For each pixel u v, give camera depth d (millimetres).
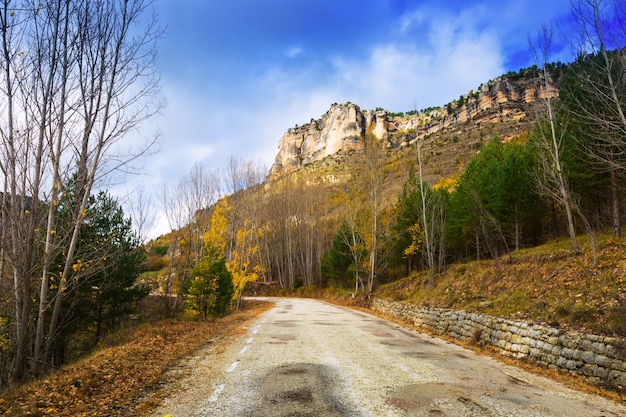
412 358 8633
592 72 10547
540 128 16781
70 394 5707
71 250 10391
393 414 4727
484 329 11477
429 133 124500
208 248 24312
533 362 8641
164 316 25500
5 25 9211
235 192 38531
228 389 5875
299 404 5109
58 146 9875
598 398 5844
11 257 9141
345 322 17219
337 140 162125
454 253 37656
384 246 34562
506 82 123125
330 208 79562
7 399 5746
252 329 14219
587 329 7895
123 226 19047
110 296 19469
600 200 24047
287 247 65562
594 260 11969
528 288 12797
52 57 9906
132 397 5543
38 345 9828
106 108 10742
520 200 24094
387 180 33594
